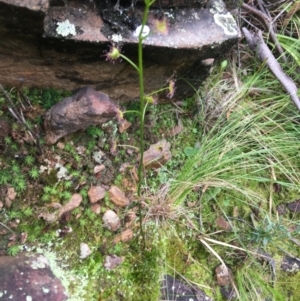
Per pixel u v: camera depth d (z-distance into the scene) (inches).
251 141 17.3
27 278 11.9
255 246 16.1
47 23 11.8
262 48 18.3
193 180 15.9
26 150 13.6
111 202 14.7
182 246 15.3
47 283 12.1
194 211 16.1
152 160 15.7
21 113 13.7
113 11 12.5
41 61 13.0
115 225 14.4
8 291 11.5
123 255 14.4
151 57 13.3
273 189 17.6
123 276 14.1
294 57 18.4
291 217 17.4
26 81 13.8
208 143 16.6
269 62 18.0
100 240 14.2
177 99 16.7
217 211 16.4
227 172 16.6
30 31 11.4
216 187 16.4
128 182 15.2
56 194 13.7
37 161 13.7
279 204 17.5
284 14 20.1
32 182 13.5
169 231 15.3
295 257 16.6
